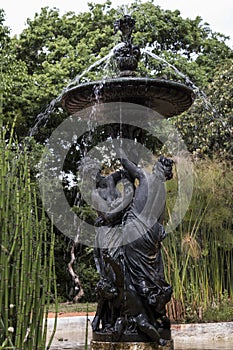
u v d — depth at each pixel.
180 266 8.70
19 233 2.63
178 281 8.38
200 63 17.59
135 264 5.11
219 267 9.11
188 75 15.87
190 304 8.43
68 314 9.13
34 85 14.67
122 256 5.13
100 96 5.32
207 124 12.78
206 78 16.08
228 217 9.00
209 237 9.02
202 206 8.70
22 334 2.53
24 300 2.55
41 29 16.50
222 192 8.69
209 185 8.57
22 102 14.39
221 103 12.81
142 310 5.04
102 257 5.23
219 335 7.47
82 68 15.10
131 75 5.64
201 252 8.61
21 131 15.03
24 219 2.63
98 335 5.19
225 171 8.98
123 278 5.04
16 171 2.79
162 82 5.16
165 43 17.38
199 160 10.32
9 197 2.64
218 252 9.26
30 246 2.61
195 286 8.55
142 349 4.95
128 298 5.02
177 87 5.23
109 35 16.08
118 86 5.15
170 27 16.89
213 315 8.38
